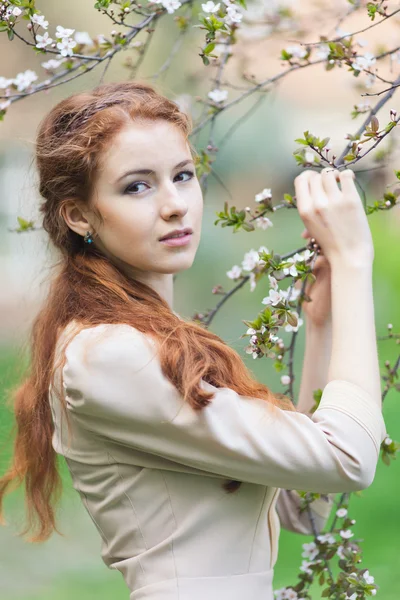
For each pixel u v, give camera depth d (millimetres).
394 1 4488
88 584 6656
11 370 3422
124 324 2461
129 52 6918
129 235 2586
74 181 2656
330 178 2723
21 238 3936
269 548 2643
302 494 3119
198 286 12062
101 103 2617
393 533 7332
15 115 7594
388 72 4578
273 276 2756
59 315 2707
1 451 3254
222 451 2352
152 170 2557
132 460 2506
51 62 3592
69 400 2465
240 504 2529
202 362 2416
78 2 8898
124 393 2363
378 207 2977
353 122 5680
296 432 2365
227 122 11555
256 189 13414
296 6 4344
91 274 2678
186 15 4234
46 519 3018
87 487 2641
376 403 2461
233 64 4695
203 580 2459
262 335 2656
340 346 2527
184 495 2498
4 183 7461
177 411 2354
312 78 11258
